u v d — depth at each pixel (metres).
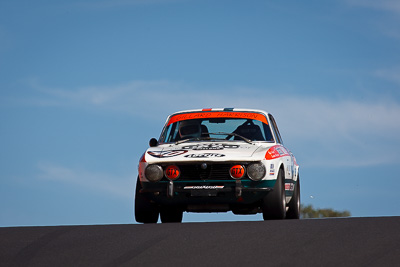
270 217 36.38
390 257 19.03
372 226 25.25
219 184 35.50
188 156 35.88
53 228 28.05
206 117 40.50
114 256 20.48
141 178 36.41
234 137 39.16
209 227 26.69
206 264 18.94
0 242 23.42
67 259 20.23
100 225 29.52
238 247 21.27
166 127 40.75
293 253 20.03
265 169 35.38
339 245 21.03
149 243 22.47
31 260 20.17
